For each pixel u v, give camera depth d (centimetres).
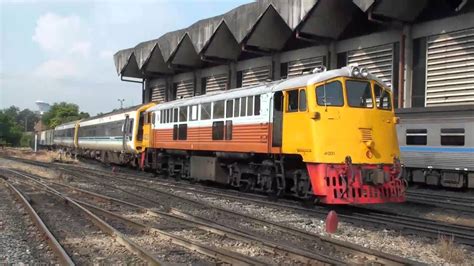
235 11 3244
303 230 1034
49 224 1149
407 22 2544
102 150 3944
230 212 1323
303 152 1391
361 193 1331
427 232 1077
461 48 2328
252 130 1655
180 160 2361
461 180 2078
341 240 978
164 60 4219
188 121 2159
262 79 3662
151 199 1650
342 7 2717
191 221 1140
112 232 1009
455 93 2352
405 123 2284
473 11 2266
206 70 4319
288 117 1470
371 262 800
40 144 8794
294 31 2864
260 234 1041
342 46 2961
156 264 751
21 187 1986
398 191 1392
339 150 1350
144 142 2784
